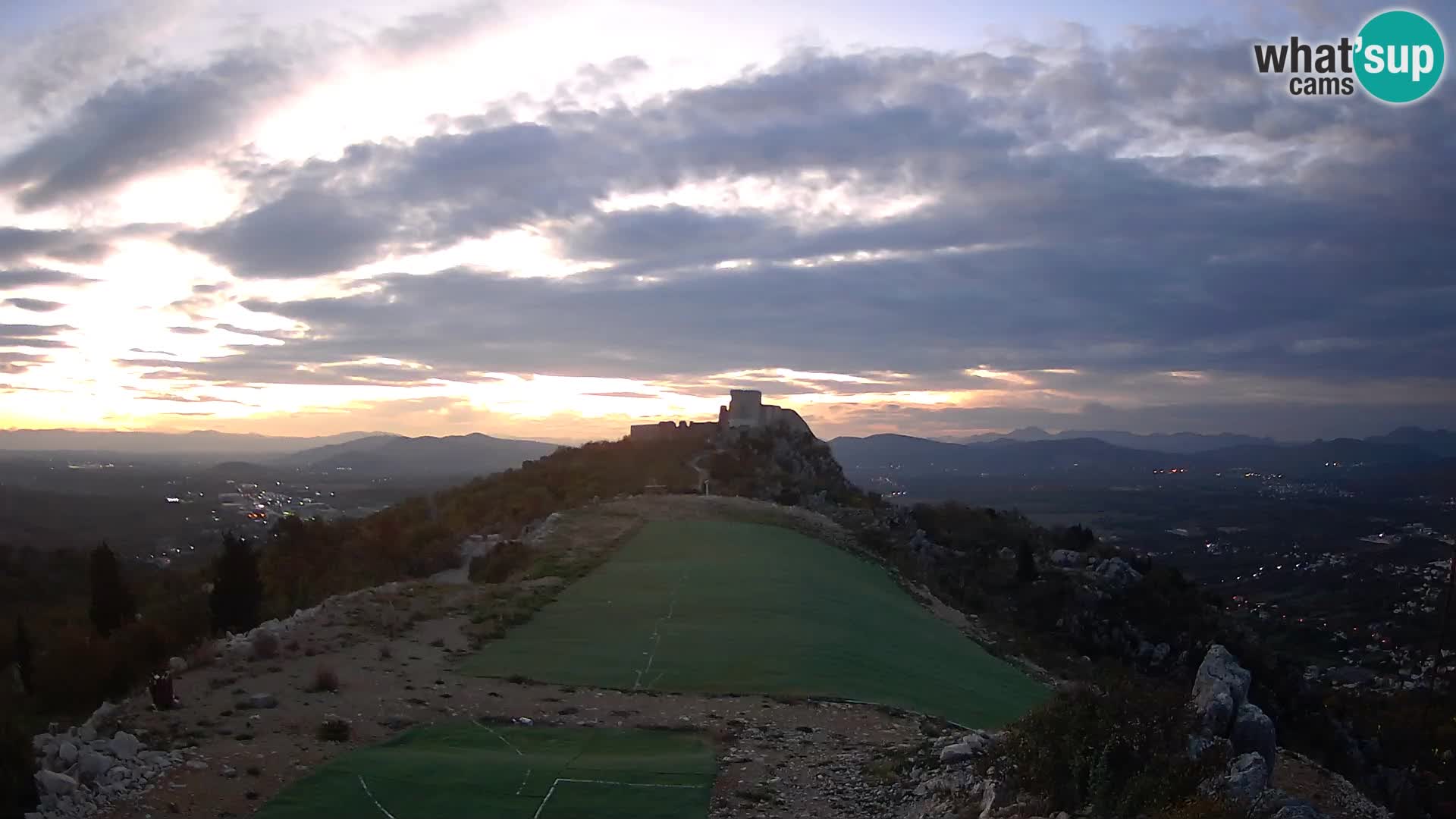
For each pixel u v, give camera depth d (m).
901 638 30.59
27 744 12.71
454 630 24.95
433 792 13.94
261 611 28.36
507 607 27.53
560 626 26.11
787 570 36.28
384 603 26.81
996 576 56.09
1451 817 32.81
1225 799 11.42
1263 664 48.59
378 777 14.33
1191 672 47.78
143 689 18.27
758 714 19.38
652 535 42.72
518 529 47.47
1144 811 12.01
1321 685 49.81
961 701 23.55
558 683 20.81
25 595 42.66
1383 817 25.03
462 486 68.00
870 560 48.16
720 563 36.53
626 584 32.09
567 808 13.77
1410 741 39.50
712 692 20.86
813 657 23.92
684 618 27.48
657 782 14.98
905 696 22.38
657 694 20.53
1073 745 13.37
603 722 18.28
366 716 17.27
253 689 18.27
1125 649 49.81
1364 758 38.91
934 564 55.62
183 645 22.91
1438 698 43.38
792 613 28.72
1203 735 13.54
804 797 14.84
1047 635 47.44
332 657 21.17
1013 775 13.70
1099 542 72.06
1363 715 43.09
